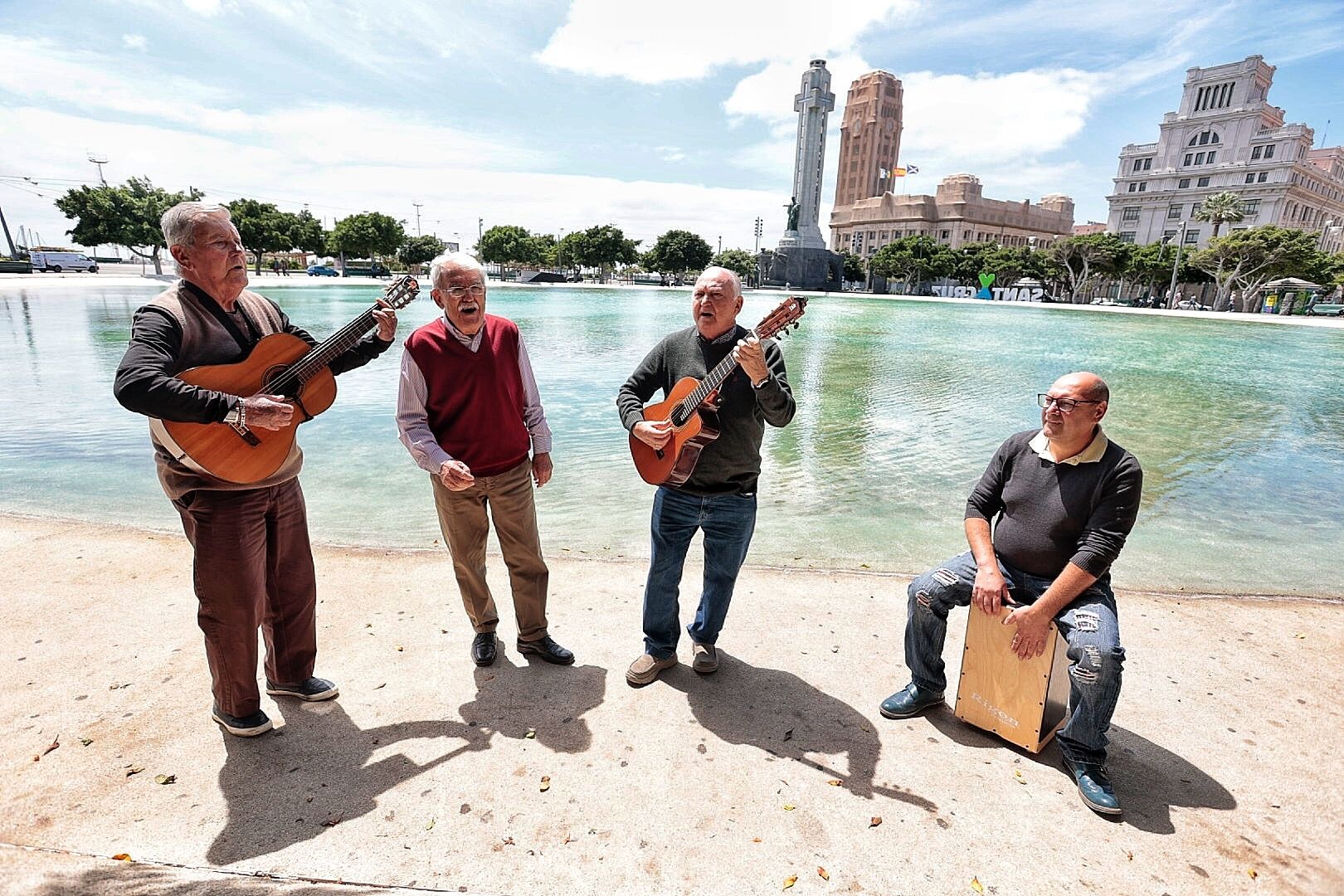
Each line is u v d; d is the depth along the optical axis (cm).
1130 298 6994
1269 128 9150
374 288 3884
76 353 1231
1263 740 246
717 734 241
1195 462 697
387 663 283
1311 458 718
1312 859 191
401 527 453
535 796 206
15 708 243
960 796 213
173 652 284
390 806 200
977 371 1317
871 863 184
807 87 7412
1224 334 2617
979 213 12400
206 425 201
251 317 227
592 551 423
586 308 3181
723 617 278
